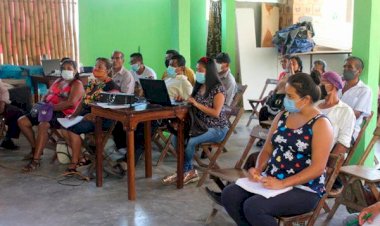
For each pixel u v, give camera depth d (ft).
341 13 29.99
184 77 16.52
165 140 17.03
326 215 11.94
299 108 9.09
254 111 24.26
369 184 10.40
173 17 25.13
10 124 18.47
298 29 26.73
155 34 29.22
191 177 14.46
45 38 26.11
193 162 16.76
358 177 10.59
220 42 29.55
